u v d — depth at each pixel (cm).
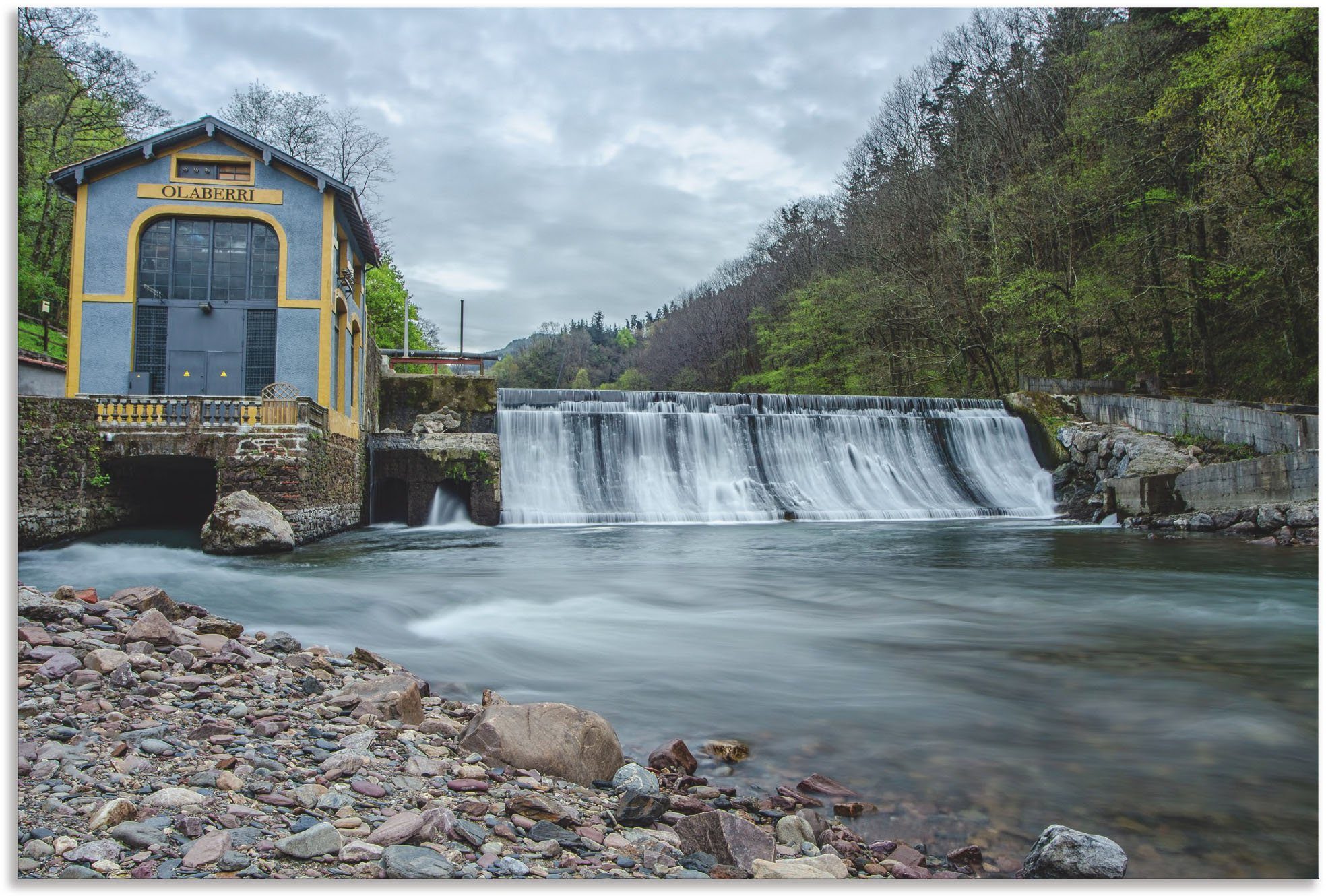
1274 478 2025
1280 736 588
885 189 5297
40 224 4481
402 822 365
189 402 1791
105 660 581
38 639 613
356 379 2564
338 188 2223
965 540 2144
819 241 6769
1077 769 524
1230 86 2584
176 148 2192
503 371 17050
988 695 691
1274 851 412
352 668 709
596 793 462
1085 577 1450
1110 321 3931
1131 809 464
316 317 2205
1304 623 1027
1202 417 2677
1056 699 679
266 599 1092
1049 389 3434
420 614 1045
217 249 2219
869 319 4672
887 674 757
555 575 1450
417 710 575
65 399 1678
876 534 2306
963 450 3162
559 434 2831
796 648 866
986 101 4816
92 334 2141
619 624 1003
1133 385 3409
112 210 2170
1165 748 563
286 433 1800
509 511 2578
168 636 664
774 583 1369
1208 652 859
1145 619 1052
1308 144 2542
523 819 396
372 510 2573
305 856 329
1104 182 3647
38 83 4150
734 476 2894
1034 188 4009
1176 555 1770
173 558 1565
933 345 4869
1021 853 413
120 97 4534
